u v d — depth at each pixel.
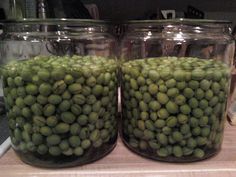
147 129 0.43
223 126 0.47
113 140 0.48
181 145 0.42
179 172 0.41
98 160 0.45
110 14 0.82
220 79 0.42
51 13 0.67
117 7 0.81
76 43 0.46
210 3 0.82
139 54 0.49
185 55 0.49
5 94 0.43
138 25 0.47
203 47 0.48
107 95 0.43
